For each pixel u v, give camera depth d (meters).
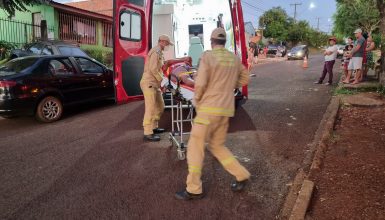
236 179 4.14
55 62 8.26
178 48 10.84
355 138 5.73
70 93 8.38
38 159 5.43
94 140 6.34
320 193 3.94
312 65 22.89
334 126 6.55
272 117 7.44
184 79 5.02
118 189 4.29
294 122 7.01
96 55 20.84
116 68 7.00
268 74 16.36
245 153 5.38
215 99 3.74
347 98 8.78
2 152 5.83
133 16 7.36
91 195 4.16
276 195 4.04
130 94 7.32
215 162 5.05
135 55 7.41
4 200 4.10
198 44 9.11
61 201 4.04
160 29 10.02
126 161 5.22
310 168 4.56
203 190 4.20
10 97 7.30
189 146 3.90
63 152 5.73
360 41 10.56
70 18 20.28
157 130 6.68
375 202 3.66
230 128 6.70
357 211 3.52
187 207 3.82
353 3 29.78
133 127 7.16
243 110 8.12
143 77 6.13
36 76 7.74
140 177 4.63
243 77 4.03
